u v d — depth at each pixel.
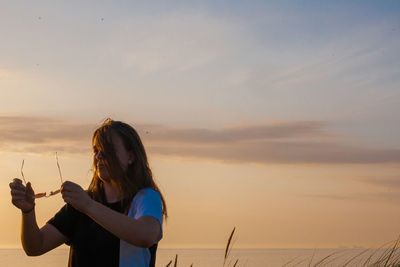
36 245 2.05
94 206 1.79
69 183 1.79
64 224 2.10
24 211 2.00
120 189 2.06
